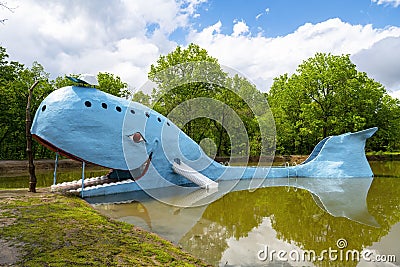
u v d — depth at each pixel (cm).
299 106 3183
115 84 3281
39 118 1055
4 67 2667
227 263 513
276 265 509
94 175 1766
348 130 2977
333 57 2962
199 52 2180
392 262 523
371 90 3005
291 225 745
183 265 479
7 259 447
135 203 976
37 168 2142
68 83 3092
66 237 547
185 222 767
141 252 513
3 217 645
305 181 1508
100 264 445
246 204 983
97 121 1085
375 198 1078
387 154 3284
